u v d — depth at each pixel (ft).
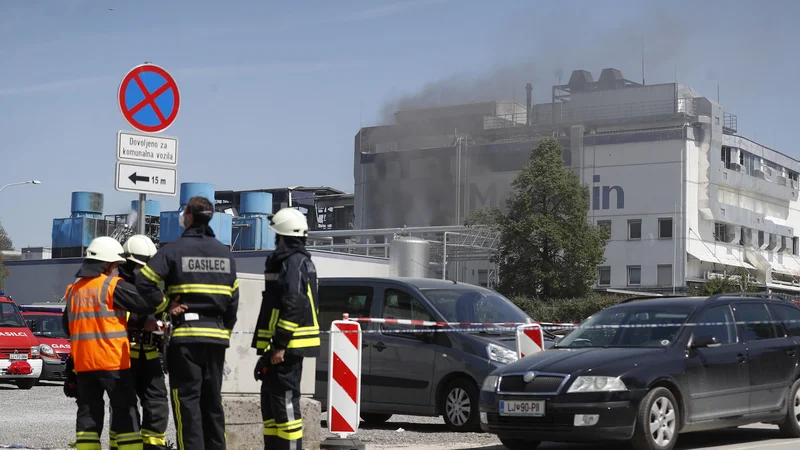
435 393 42.73
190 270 25.12
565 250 200.03
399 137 338.95
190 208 25.67
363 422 48.29
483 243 214.48
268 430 26.84
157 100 30.27
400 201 326.44
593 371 33.55
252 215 224.53
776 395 38.68
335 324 31.17
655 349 35.37
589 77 317.63
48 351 81.92
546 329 45.85
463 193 311.47
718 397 36.17
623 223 279.90
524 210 201.36
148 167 29.89
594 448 37.86
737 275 253.03
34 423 44.34
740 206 297.53
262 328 26.61
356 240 333.83
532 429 33.73
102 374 25.44
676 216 273.13
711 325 37.17
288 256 26.22
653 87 297.74
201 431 25.09
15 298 207.10
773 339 39.27
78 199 217.77
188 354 24.97
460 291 45.88
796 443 37.83
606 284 280.31
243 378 32.42
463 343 42.42
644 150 279.08
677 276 270.87
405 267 164.96
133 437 25.75
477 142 315.78
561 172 201.98
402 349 43.86
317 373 46.16
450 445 37.86
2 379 77.41
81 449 25.84
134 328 26.50
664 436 33.91
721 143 281.74
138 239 28.02
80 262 198.70
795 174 333.21
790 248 320.70
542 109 319.27
